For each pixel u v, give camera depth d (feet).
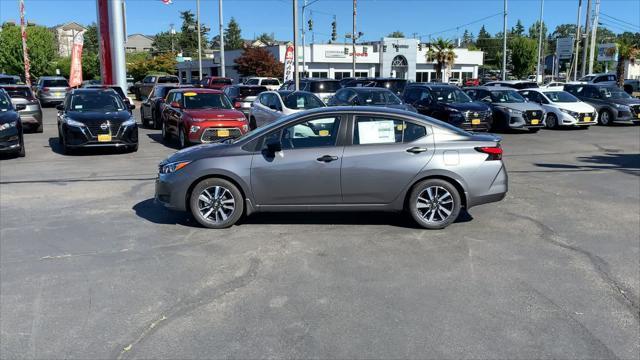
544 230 22.29
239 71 176.04
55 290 15.92
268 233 21.56
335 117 21.83
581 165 39.47
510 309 14.66
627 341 12.96
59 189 30.32
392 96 56.18
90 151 46.52
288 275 17.10
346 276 17.01
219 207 22.03
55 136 57.82
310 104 50.26
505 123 62.75
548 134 61.82
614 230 22.40
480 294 15.65
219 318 14.10
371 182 21.50
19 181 32.76
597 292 15.88
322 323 13.80
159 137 57.36
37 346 12.65
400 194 21.68
